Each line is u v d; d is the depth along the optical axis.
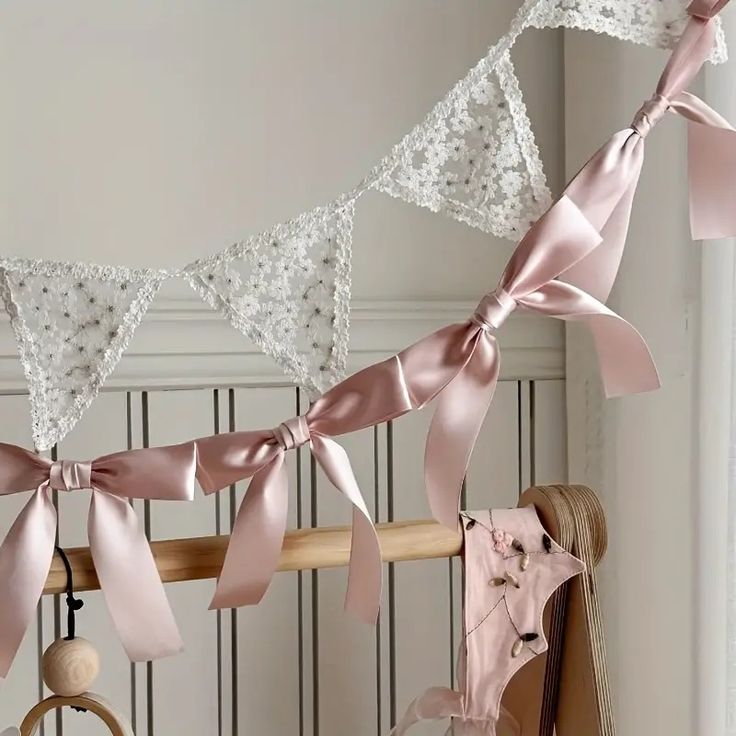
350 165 1.13
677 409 0.93
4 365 1.00
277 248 0.72
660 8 0.75
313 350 0.72
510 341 1.17
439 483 0.73
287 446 0.71
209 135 1.08
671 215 0.94
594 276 0.76
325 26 1.12
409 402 0.70
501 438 1.18
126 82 1.06
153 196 1.07
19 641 0.67
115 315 0.70
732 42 0.82
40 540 0.68
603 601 1.07
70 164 1.04
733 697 0.84
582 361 1.13
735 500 0.84
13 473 0.69
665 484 0.95
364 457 1.13
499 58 0.73
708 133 0.74
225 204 1.09
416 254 1.15
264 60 1.10
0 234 1.02
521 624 0.79
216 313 1.07
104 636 1.06
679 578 0.92
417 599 1.16
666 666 0.95
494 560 0.79
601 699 0.79
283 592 1.12
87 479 0.69
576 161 1.13
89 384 0.70
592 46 1.09
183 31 1.08
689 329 0.91
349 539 0.78
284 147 1.11
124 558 0.69
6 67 1.02
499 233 0.74
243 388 1.09
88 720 1.06
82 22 1.04
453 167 0.78
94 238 1.05
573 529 0.81
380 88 1.14
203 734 1.09
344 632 1.13
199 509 1.08
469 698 0.79
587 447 1.12
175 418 1.07
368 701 1.14
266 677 1.11
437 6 1.16
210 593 1.09
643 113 0.74
